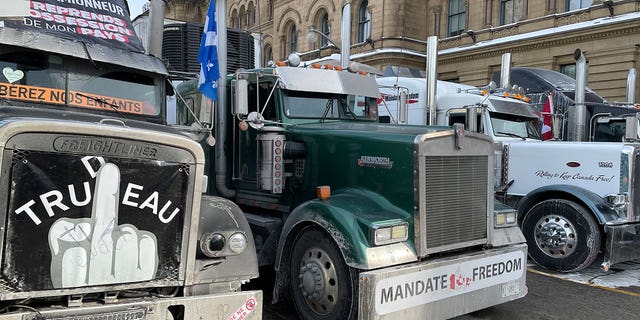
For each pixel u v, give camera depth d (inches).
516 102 381.4
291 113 220.5
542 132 397.7
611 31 803.4
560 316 200.4
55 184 102.4
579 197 254.2
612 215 251.3
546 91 503.5
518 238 195.3
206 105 191.8
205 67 206.7
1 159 96.5
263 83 226.2
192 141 117.9
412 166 166.1
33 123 99.2
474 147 181.0
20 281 100.2
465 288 170.9
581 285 243.1
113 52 166.7
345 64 318.0
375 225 156.9
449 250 172.9
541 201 275.6
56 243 103.0
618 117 406.6
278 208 219.1
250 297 124.0
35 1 159.8
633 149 256.8
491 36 1003.9
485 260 177.3
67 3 166.9
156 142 112.7
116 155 108.4
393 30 1112.8
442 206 170.4
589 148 270.7
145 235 112.9
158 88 177.9
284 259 185.6
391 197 172.4
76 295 107.0
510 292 185.2
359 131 190.5
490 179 187.2
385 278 150.8
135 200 111.1
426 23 1149.7
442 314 164.4
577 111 374.9
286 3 1401.3
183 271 118.5
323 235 169.9
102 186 107.1
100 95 164.1
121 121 126.1
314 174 203.2
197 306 116.6
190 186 118.0
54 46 154.9
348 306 159.3
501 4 1003.9
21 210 99.4
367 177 181.2
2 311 100.3
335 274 164.4
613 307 212.1
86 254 106.0
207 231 124.9
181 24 320.5
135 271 112.0
